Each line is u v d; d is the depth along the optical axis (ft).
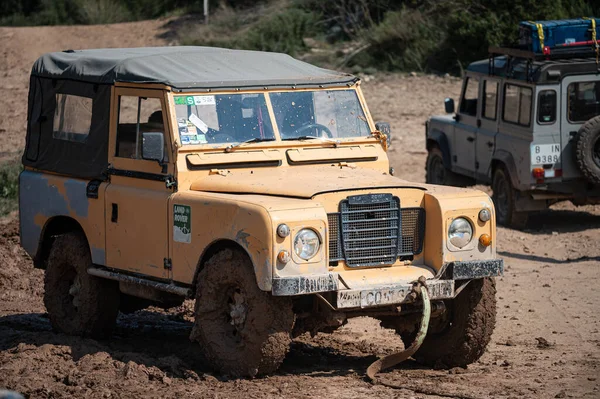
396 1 142.20
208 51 40.14
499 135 67.82
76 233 40.32
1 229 62.08
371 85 121.80
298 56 133.59
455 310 35.19
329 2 146.20
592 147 62.75
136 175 36.37
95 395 31.32
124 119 37.47
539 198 64.95
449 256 33.30
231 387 32.22
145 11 167.73
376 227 33.24
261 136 36.42
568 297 47.83
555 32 66.28
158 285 35.35
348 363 36.70
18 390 32.09
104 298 39.45
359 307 31.71
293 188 32.86
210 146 35.27
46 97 41.37
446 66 128.06
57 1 170.81
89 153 38.75
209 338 33.47
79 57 40.73
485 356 37.83
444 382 33.47
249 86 36.83
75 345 37.86
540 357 37.45
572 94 63.77
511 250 59.93
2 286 50.96
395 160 88.94
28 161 42.14
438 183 78.79
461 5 130.52
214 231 32.76
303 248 31.04
